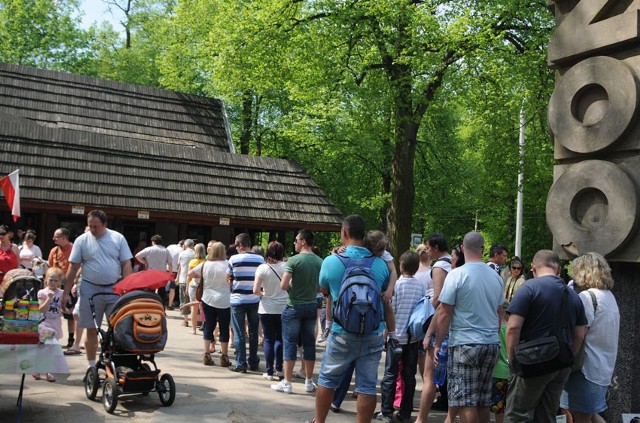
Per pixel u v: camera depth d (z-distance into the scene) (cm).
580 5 704
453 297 567
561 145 722
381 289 589
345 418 709
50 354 621
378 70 1806
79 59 3753
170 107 2331
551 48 735
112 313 690
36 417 636
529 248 3194
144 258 1440
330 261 591
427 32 1639
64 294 751
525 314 519
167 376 699
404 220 1811
